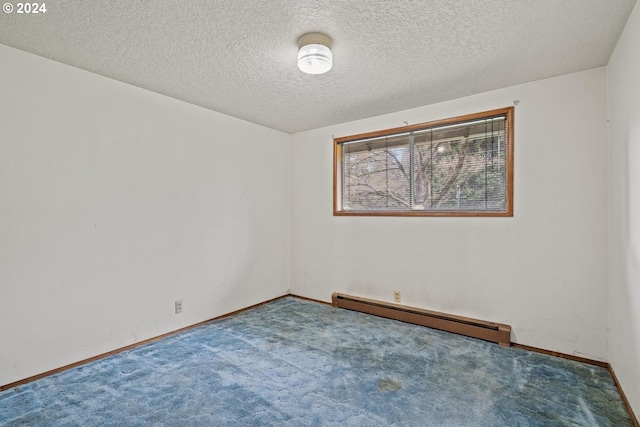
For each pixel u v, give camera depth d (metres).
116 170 2.58
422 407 1.84
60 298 2.27
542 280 2.59
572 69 2.40
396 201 3.45
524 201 2.66
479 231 2.89
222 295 3.44
